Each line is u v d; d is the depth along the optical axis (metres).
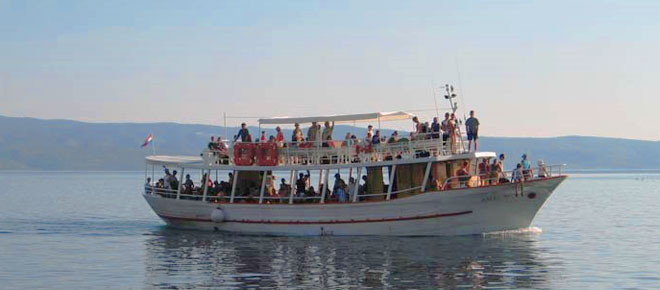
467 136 50.28
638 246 49.56
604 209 90.25
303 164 52.47
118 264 41.62
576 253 45.53
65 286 35.56
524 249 45.84
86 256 44.78
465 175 49.34
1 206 97.50
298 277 37.03
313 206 51.06
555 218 74.50
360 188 51.69
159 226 63.94
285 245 47.44
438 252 44.19
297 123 53.00
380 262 40.91
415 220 49.28
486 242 47.97
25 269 40.31
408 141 49.97
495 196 48.47
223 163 55.53
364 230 50.44
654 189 170.25
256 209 52.91
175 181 59.22
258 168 52.66
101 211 86.81
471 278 36.78
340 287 34.62
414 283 35.50
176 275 38.00
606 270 39.50
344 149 51.25
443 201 48.53
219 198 54.81
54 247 49.12
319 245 47.12
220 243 49.03
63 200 114.94
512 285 35.28
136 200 115.06
